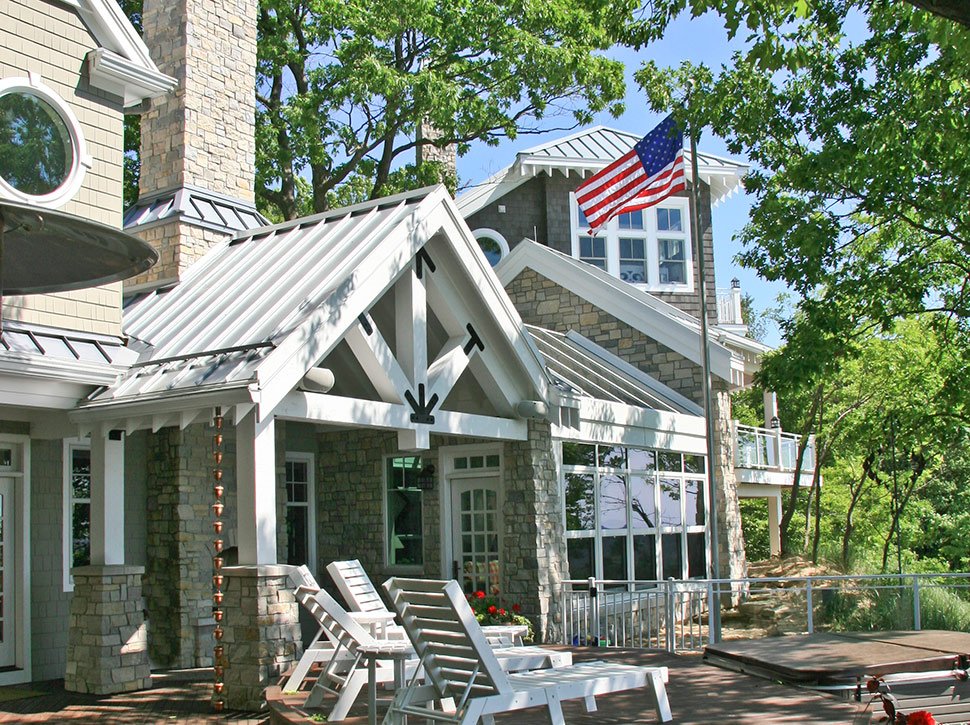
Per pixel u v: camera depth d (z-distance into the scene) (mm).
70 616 11359
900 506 26953
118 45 11453
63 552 12398
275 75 25469
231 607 9766
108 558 11062
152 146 15047
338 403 10781
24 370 9891
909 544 30453
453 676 7438
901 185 15289
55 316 10648
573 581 14164
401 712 7273
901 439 24422
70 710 9820
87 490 12961
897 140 15125
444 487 15242
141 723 9156
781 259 16203
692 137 15930
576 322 21031
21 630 11781
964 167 14500
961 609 14828
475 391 14523
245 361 9945
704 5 9852
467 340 12938
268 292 11547
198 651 12656
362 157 27641
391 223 12039
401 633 10117
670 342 19812
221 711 9609
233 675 9672
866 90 15375
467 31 24594
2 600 11703
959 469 31250
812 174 15438
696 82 15938
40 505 12227
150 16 15359
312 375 10289
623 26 14203
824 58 15422
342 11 23844
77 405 10750
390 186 26984
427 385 12141
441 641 7277
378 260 11164
